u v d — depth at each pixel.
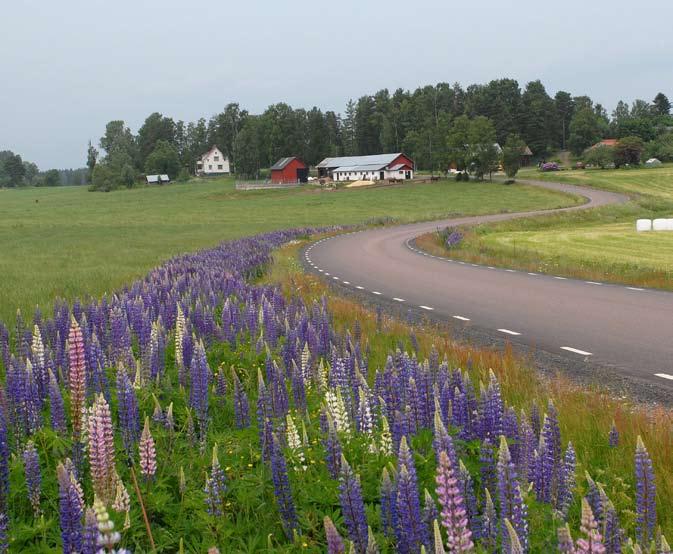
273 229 65.50
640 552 3.94
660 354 12.84
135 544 4.89
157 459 6.47
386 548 4.48
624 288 22.81
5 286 23.16
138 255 38.38
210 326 11.85
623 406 8.81
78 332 6.27
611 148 160.38
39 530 5.00
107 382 8.09
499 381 10.10
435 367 8.41
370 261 34.44
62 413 6.63
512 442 5.69
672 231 47.81
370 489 5.36
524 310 18.61
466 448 5.97
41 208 121.44
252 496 5.43
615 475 6.24
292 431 6.14
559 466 5.49
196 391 7.58
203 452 6.70
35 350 9.02
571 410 8.41
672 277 24.52
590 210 73.12
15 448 6.54
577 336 14.82
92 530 4.04
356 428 6.68
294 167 168.75
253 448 6.56
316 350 10.32
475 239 44.72
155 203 129.00
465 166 145.38
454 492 3.58
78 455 6.15
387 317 16.41
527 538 4.39
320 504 5.31
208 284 16.50
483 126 143.00
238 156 198.75
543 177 139.75
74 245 48.09
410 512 4.34
